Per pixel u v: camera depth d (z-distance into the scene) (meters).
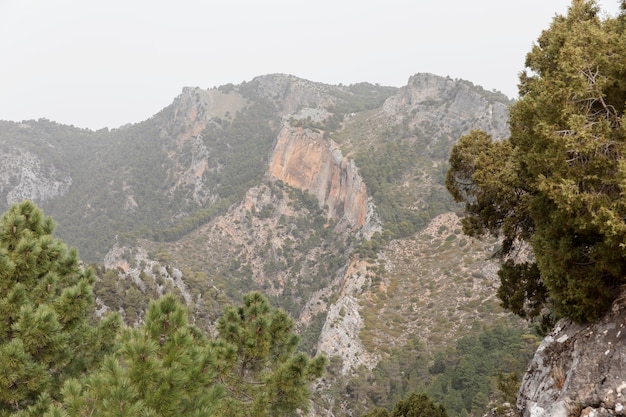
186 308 11.45
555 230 13.98
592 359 11.77
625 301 12.23
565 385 12.07
